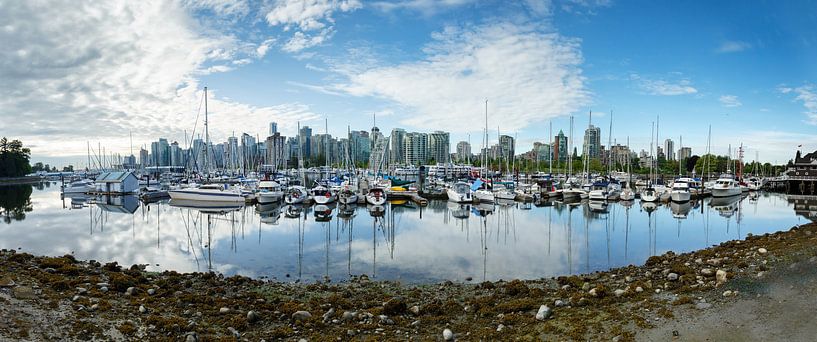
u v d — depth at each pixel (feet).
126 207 241.35
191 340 48.85
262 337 52.60
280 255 113.60
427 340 51.55
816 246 79.15
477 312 61.21
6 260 73.10
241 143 460.14
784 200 297.53
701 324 48.88
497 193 278.05
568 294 67.26
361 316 59.16
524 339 48.93
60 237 141.08
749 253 80.84
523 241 136.05
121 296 62.90
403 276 91.35
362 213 216.13
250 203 256.32
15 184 523.29
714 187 293.02
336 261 106.22
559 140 559.38
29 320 47.83
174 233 150.61
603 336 48.03
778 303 52.75
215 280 81.66
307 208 232.94
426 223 180.96
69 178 541.34
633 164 583.17
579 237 144.05
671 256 92.22
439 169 513.86
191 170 419.54
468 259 108.58
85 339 46.73
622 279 75.15
